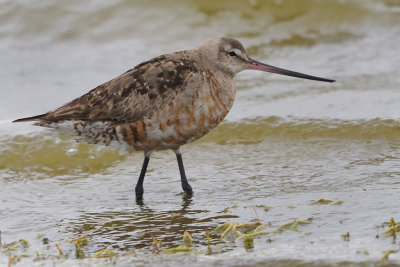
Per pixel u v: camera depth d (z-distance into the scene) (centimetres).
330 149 1532
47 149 1599
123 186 1428
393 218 1133
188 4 2322
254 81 1936
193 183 1416
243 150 1568
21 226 1224
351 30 2245
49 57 2225
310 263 988
